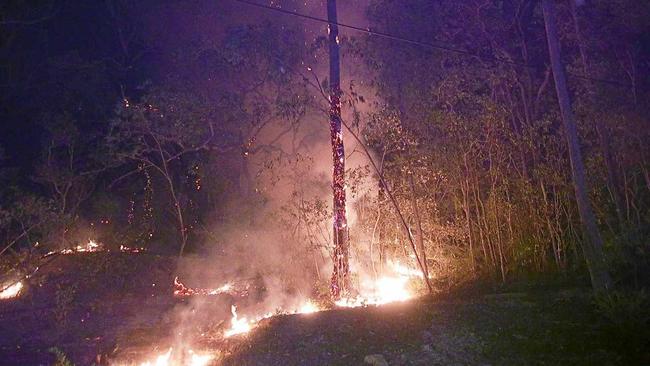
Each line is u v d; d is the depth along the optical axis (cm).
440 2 1656
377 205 1411
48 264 1616
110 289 1564
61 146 1884
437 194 1403
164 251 1905
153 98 1695
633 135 1273
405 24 1581
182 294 1546
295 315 1180
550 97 1650
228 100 1838
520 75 1644
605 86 1296
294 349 967
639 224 1102
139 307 1427
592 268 1059
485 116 1321
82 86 2019
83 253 1708
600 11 1466
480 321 1000
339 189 1380
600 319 956
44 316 1346
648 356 804
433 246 1420
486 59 1580
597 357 810
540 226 1359
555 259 1345
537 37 1694
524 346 873
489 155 1336
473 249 1413
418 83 1409
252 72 1811
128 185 2058
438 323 1008
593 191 1305
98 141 1866
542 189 1321
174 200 1928
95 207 1953
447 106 1352
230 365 936
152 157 1986
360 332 1008
